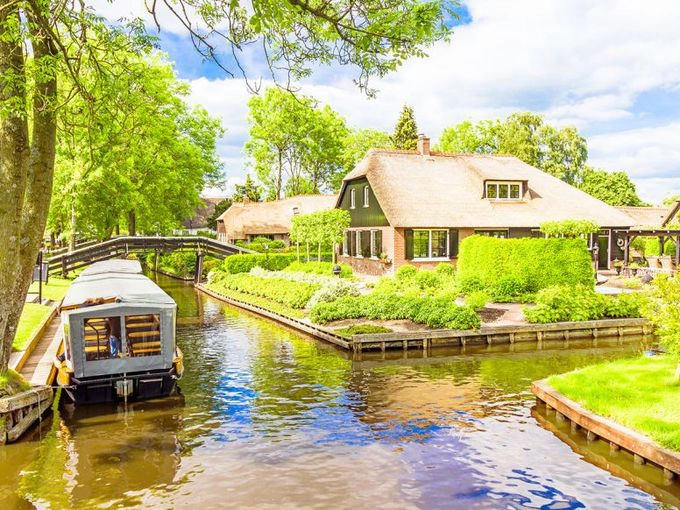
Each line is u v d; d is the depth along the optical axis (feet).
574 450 32.89
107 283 57.47
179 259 161.48
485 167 131.23
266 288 96.43
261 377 50.60
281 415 40.14
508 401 42.50
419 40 22.43
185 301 106.83
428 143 134.10
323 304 73.61
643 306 39.52
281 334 71.56
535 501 26.89
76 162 112.16
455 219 114.01
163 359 45.73
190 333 72.79
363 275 124.67
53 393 46.50
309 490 28.37
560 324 65.87
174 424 38.86
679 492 27.37
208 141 165.58
